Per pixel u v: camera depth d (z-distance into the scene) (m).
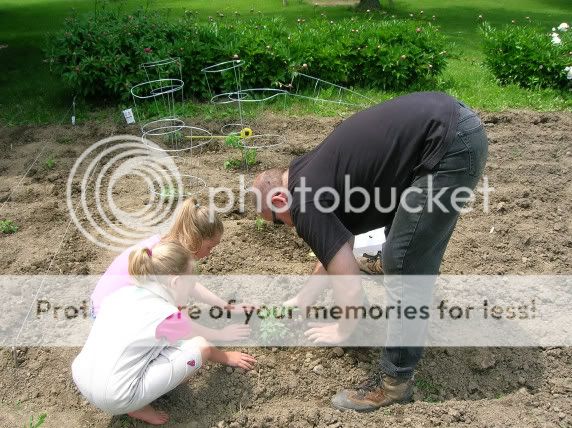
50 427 3.30
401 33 8.75
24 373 3.65
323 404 3.48
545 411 3.36
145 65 7.79
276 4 16.25
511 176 6.18
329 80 8.51
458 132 2.77
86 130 7.18
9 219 5.24
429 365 3.71
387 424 3.26
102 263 4.65
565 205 5.67
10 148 6.73
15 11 15.50
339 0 16.88
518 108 8.05
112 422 3.32
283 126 7.26
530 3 17.44
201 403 3.42
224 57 8.08
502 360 3.74
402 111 2.88
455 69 9.78
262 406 3.44
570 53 8.73
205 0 16.69
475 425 3.26
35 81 8.95
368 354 3.79
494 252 4.88
